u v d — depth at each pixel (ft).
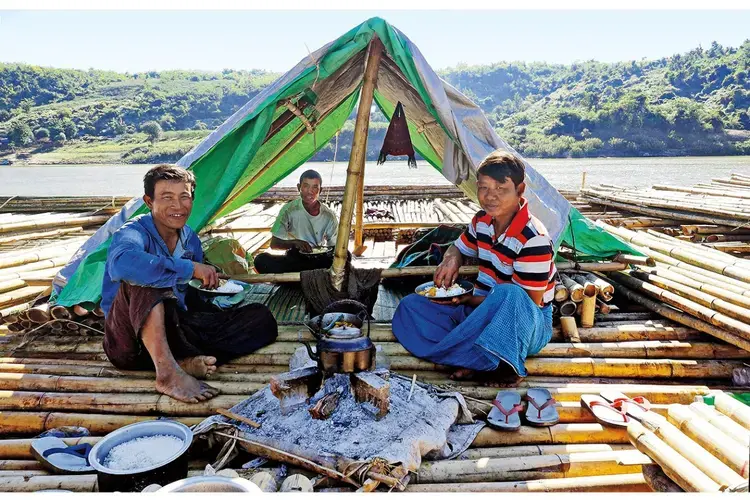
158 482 8.42
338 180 71.92
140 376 12.76
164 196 11.84
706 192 35.83
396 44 14.07
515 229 12.10
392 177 73.97
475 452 10.46
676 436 8.64
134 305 11.68
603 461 9.91
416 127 20.06
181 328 12.73
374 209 31.94
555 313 15.02
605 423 10.83
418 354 13.28
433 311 13.58
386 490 8.81
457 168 17.61
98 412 11.75
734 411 8.80
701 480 7.70
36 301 15.21
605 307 15.90
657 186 41.39
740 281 17.22
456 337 12.44
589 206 35.86
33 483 9.21
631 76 417.90
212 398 11.78
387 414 10.37
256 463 9.86
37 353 14.05
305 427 10.08
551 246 12.07
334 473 8.96
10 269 19.48
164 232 12.51
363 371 10.76
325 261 18.51
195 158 14.46
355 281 15.62
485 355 12.07
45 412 11.64
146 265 11.29
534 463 9.87
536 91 493.77
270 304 17.75
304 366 12.03
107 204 36.68
